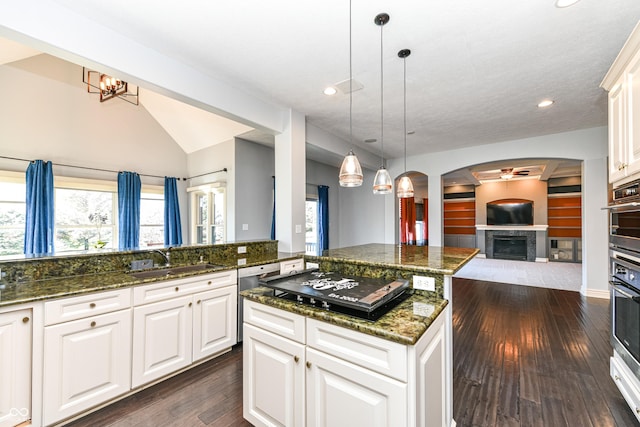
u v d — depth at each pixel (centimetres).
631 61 177
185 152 620
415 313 140
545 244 835
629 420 178
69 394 175
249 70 272
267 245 372
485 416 183
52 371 170
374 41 228
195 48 237
